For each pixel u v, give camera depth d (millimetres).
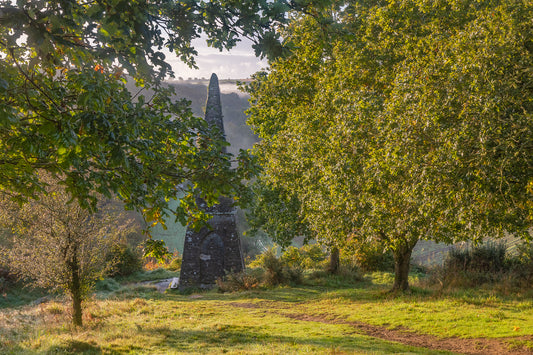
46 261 14266
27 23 3912
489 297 16359
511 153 8352
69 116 4469
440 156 9422
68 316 15984
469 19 13539
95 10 4285
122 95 6453
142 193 6457
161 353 9203
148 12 5082
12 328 14172
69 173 5223
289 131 20531
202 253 29484
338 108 15422
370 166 12211
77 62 4508
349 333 12320
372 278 27859
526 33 9461
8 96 4656
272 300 20906
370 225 13836
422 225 11914
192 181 7277
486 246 22594
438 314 14109
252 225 28812
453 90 9594
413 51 13156
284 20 5152
